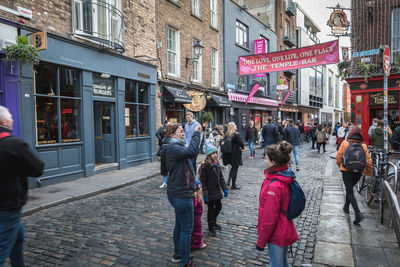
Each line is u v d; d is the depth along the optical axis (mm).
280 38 25812
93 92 8648
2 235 2346
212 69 16391
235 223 4598
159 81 11695
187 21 13672
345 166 4531
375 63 11320
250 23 20375
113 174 8594
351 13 11906
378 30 11445
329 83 42844
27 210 5066
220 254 3553
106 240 3971
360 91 11523
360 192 6391
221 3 16984
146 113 11133
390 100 10945
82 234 4184
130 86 10258
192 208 3162
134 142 10328
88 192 6367
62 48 7445
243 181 7812
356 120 11703
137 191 6805
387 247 3643
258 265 3295
